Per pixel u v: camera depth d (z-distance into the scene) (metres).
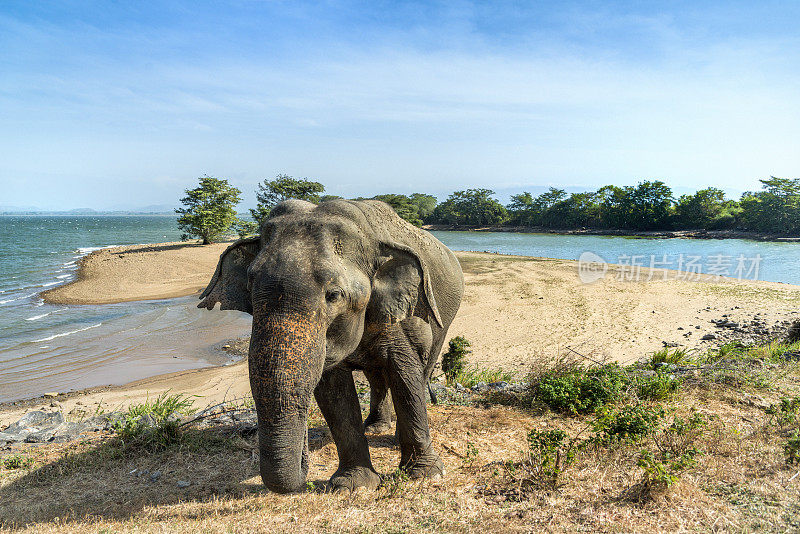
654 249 69.31
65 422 9.23
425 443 5.16
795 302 25.20
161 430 6.59
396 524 4.15
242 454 6.18
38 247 73.81
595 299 27.31
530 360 16.84
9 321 24.92
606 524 4.03
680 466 4.52
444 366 12.61
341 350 4.02
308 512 4.40
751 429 6.02
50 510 4.86
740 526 3.91
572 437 6.27
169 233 119.00
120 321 24.78
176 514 4.54
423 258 5.30
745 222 97.25
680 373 9.25
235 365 17.19
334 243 3.99
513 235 114.00
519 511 4.34
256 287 3.69
